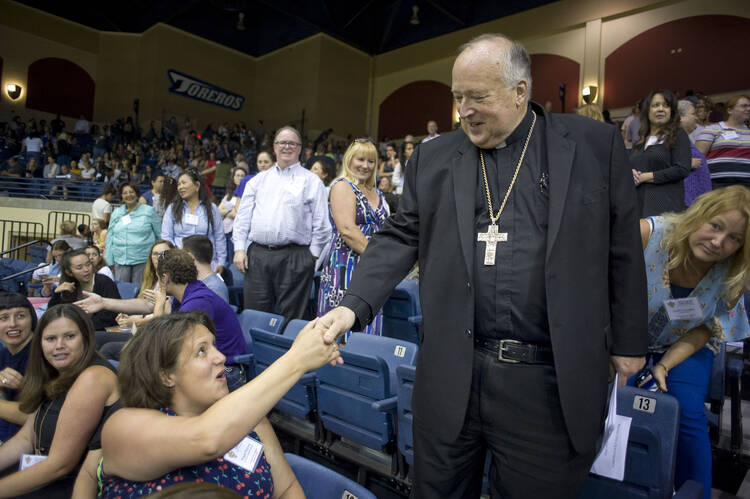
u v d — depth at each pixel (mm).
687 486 1504
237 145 15969
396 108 17234
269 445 1391
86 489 1487
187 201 4355
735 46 11156
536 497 1193
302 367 1117
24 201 10664
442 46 16000
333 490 1435
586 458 1191
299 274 3561
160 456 1067
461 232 1233
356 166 2992
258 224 3547
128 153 14766
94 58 17672
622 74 12594
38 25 16594
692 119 4184
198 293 2691
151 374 1202
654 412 1648
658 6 12125
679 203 2980
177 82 17406
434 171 1343
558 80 13602
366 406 2271
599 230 1175
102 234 6922
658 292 1799
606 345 1182
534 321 1184
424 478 1308
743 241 1566
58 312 1983
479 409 1240
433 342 1268
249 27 18922
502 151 1275
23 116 16406
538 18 13836
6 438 2438
